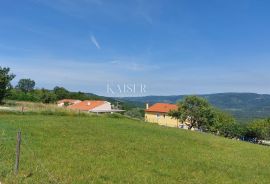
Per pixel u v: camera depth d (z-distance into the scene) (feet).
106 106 411.95
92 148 92.43
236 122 435.94
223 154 115.85
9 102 252.42
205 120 340.39
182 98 350.02
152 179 67.62
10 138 90.07
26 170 60.03
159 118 438.81
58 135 107.65
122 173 69.10
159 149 106.11
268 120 450.30
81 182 58.18
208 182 72.64
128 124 171.53
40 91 414.41
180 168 82.48
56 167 66.13
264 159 117.39
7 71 245.65
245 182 77.97
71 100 486.38
